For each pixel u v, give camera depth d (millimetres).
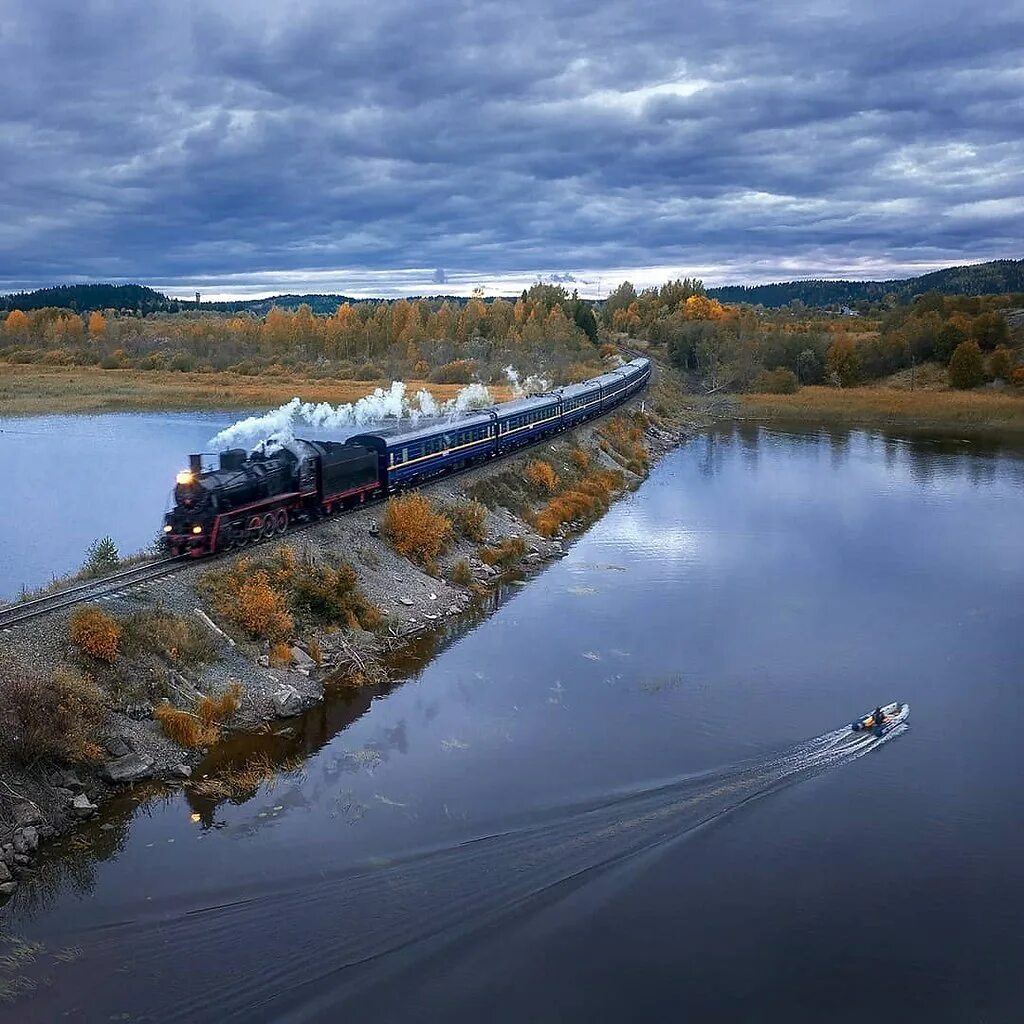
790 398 112875
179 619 29203
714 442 87625
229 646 29797
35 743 22297
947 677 32875
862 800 24656
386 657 33562
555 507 54344
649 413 92625
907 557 47875
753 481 68188
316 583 34094
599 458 69312
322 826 22844
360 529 40875
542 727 28516
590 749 27188
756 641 36062
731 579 44031
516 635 36406
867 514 57406
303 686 29953
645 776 25719
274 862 21312
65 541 47938
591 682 32031
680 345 147875
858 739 28172
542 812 23703
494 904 20094
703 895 20578
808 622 38250
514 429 60125
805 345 131750
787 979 18141
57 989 17234
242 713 27641
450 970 18078
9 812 21266
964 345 117125
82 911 19406
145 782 24047
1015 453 80625
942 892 20922
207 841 22016
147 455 72250
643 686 31750
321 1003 17094
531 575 44531
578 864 21578
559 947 18812
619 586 42906
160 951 18344
